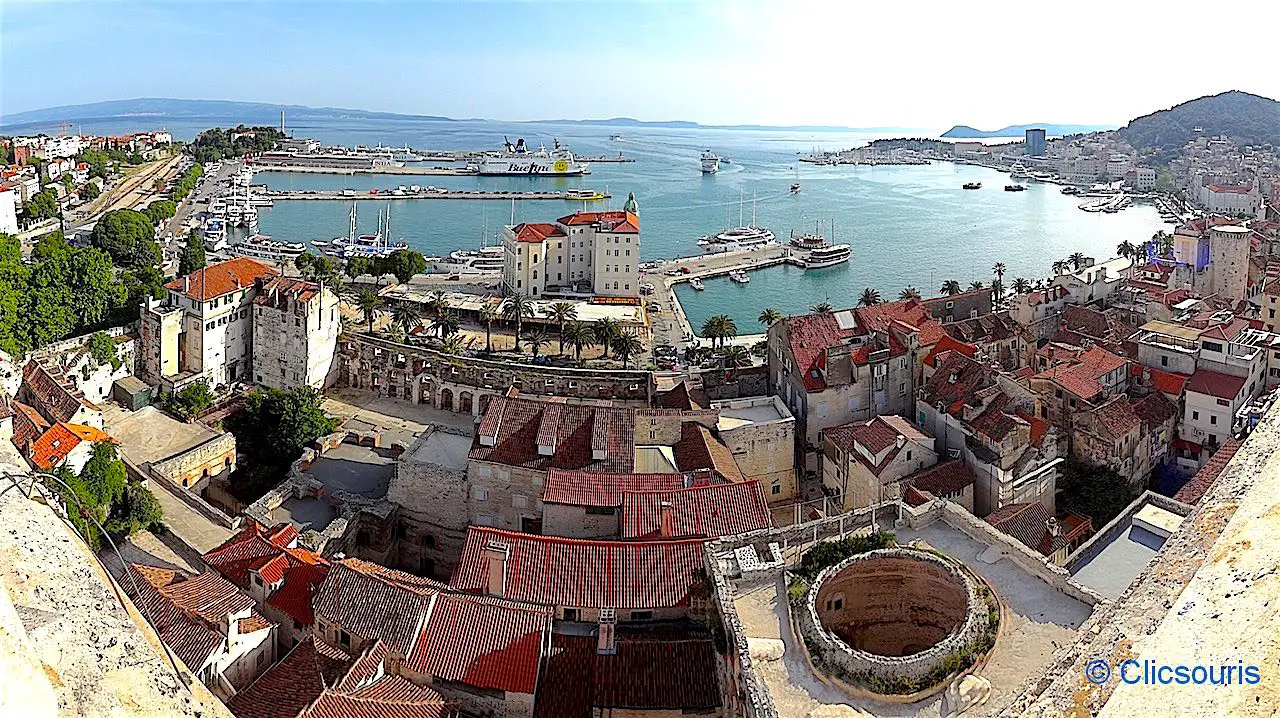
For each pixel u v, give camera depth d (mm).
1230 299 191875
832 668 49375
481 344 180125
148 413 128625
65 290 140250
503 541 73812
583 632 68438
